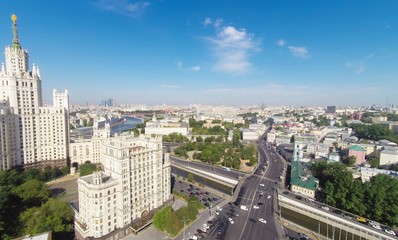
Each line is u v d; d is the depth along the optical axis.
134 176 169.00
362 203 191.38
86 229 152.25
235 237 161.12
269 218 188.62
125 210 163.38
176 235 163.12
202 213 195.12
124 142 183.00
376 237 162.25
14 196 188.00
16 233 150.25
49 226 149.88
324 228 180.75
